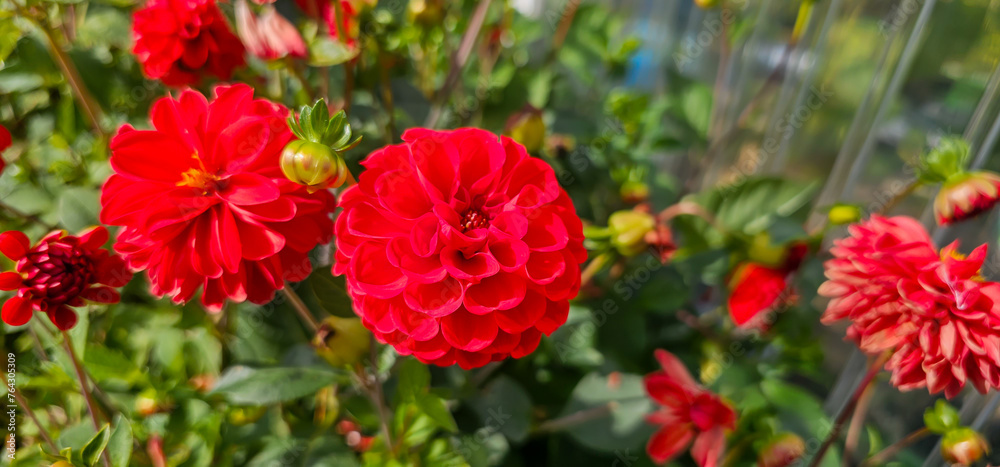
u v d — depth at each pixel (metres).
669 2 0.85
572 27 0.65
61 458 0.35
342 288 0.37
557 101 0.61
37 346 0.41
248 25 0.40
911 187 0.42
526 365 0.50
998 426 0.43
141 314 0.46
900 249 0.35
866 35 0.53
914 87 0.48
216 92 0.34
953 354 0.34
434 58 0.55
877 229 0.37
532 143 0.47
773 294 0.47
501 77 0.56
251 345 0.46
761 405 0.44
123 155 0.33
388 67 0.47
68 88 0.49
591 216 0.52
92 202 0.42
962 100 0.46
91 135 0.50
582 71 0.66
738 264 0.48
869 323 0.36
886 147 0.51
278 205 0.34
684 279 0.54
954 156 0.40
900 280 0.35
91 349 0.41
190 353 0.46
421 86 0.60
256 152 0.33
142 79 0.51
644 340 0.50
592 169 0.55
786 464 0.41
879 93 0.51
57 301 0.34
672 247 0.44
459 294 0.34
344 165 0.33
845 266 0.37
